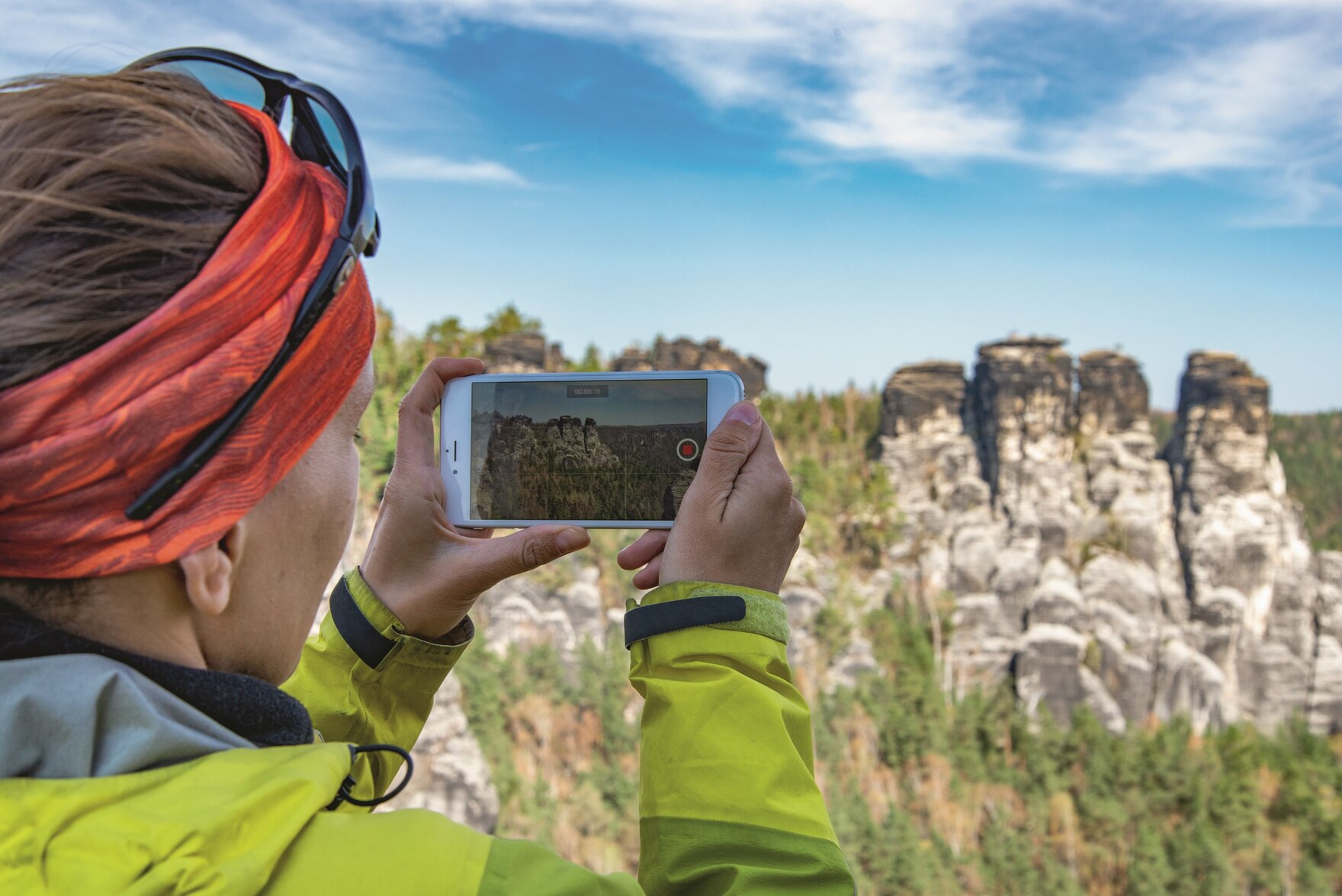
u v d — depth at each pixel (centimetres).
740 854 100
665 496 162
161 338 79
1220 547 12950
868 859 8769
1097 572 12812
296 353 87
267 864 76
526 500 160
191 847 73
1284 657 12719
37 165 83
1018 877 9394
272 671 99
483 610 10369
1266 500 13225
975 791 10494
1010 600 12788
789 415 15750
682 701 109
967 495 13612
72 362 78
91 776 77
